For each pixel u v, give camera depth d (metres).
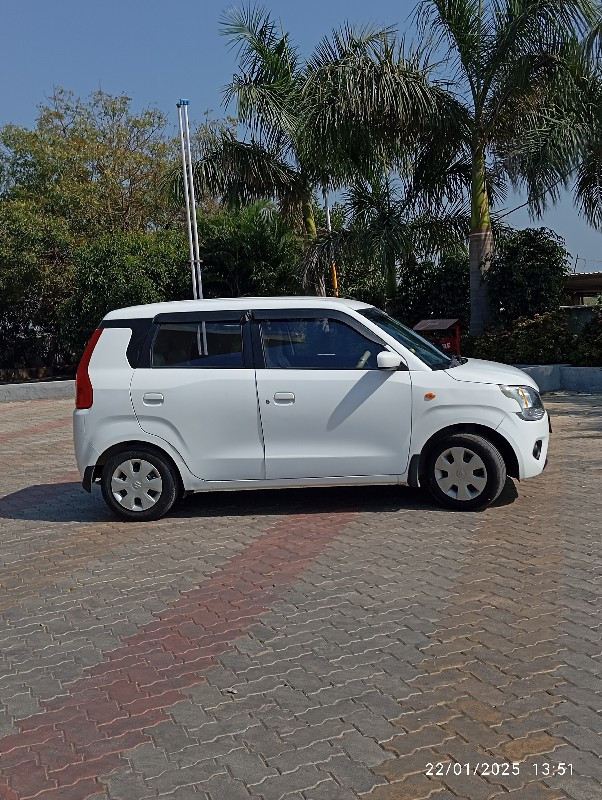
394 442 7.33
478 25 16.08
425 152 17.31
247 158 18.41
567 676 4.20
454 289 18.80
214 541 6.95
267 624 5.12
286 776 3.52
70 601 5.78
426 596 5.40
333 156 16.59
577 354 15.02
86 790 3.52
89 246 24.31
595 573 5.63
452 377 7.27
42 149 28.98
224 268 22.98
